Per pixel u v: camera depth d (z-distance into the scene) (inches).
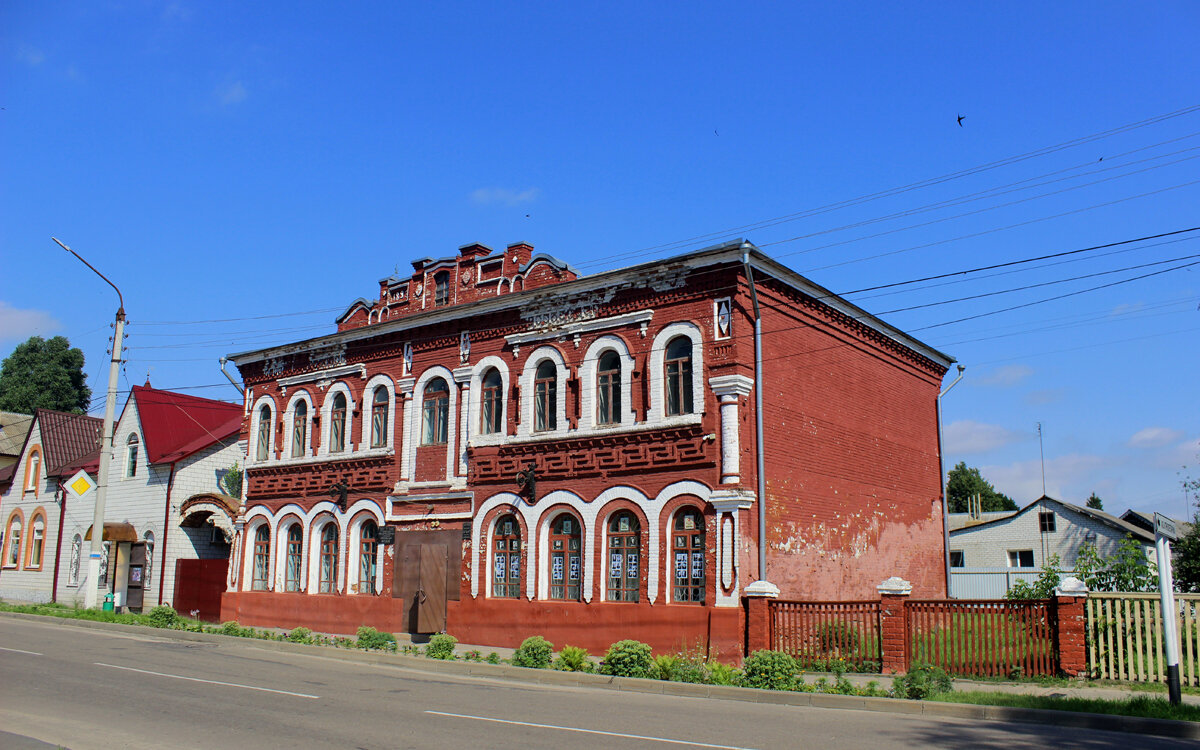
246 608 1203.2
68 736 416.5
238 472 1453.0
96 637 947.3
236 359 1290.6
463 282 1075.3
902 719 502.6
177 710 486.3
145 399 1497.3
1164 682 594.6
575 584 894.4
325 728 438.0
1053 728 474.6
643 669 666.8
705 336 831.7
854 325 1000.9
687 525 822.5
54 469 1675.7
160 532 1387.8
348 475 1125.1
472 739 412.5
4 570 1706.4
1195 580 1127.6
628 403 874.8
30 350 2903.5
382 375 1117.7
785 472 849.5
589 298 922.7
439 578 999.6
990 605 650.8
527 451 944.3
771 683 606.9
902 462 1077.8
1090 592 625.6
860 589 946.7
